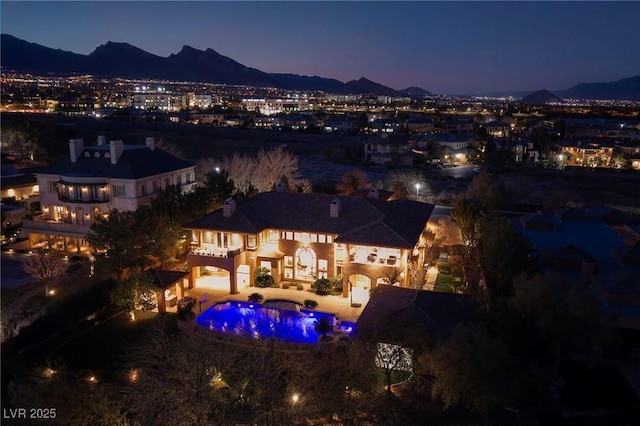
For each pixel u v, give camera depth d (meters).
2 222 63.25
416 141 146.25
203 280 49.53
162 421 27.03
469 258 47.06
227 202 48.78
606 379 31.08
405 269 45.09
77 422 27.39
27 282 50.97
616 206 82.81
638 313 33.53
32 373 34.56
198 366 28.66
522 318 30.00
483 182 73.12
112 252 44.69
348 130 198.50
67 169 61.00
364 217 48.41
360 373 30.14
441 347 28.64
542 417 28.30
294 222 48.66
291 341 36.28
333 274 47.94
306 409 28.72
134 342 38.59
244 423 28.19
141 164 61.41
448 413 29.80
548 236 49.59
